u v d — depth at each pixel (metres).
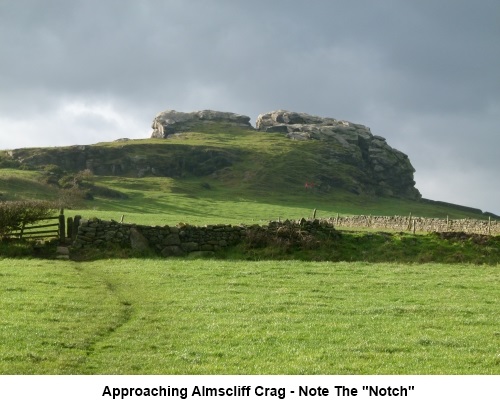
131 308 27.56
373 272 37.59
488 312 27.08
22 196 131.75
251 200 189.12
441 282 34.44
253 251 44.94
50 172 171.50
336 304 28.33
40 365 19.23
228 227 46.38
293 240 45.81
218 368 19.36
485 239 45.97
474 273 37.84
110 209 130.75
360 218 78.38
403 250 44.97
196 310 27.02
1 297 28.14
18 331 22.36
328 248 45.28
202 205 153.50
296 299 29.30
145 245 45.34
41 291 29.88
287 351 21.00
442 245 45.59
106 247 45.03
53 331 22.62
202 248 45.66
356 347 21.34
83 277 34.66
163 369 19.30
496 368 19.34
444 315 26.42
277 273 36.62
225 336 22.80
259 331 23.47
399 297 30.25
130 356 20.47
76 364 19.55
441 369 19.22
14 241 45.94
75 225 46.53
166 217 90.94
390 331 23.59
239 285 33.00
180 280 34.34
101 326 23.83
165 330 23.70
